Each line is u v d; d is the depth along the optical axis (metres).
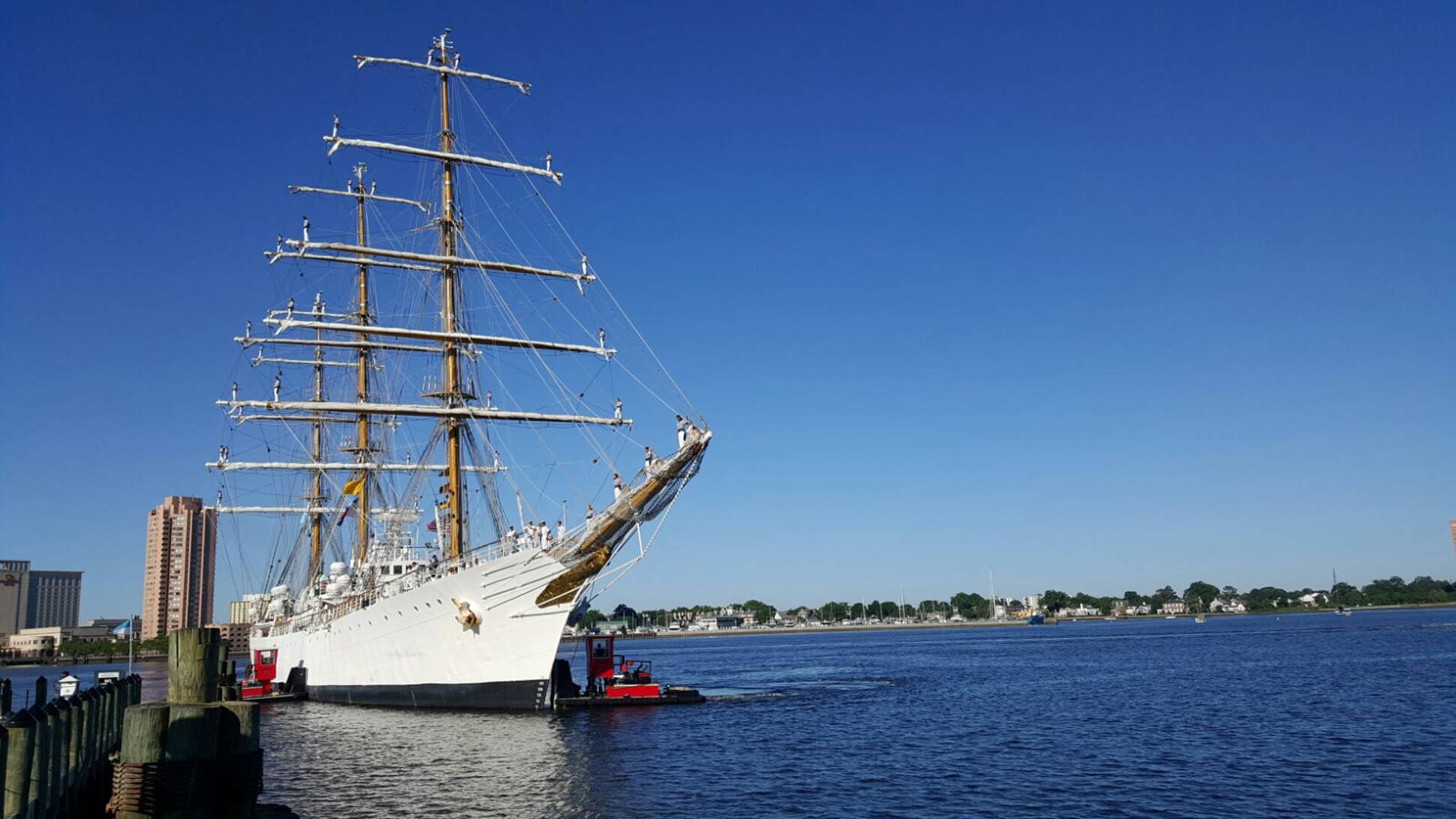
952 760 49.72
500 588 63.22
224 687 70.94
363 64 75.69
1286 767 45.69
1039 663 136.12
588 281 79.56
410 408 72.94
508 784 43.62
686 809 38.62
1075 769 46.66
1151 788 41.72
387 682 72.31
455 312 76.88
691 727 61.81
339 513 102.06
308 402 71.88
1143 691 86.25
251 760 23.59
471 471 75.88
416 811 38.59
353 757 51.41
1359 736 54.19
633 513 62.12
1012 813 37.62
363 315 103.00
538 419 75.81
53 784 22.39
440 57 79.19
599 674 76.31
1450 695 72.81
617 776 45.19
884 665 144.88
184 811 21.91
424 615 67.56
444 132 78.44
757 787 42.66
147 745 22.00
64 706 24.17
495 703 64.75
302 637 91.75
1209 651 148.50
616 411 78.25
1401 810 36.91
